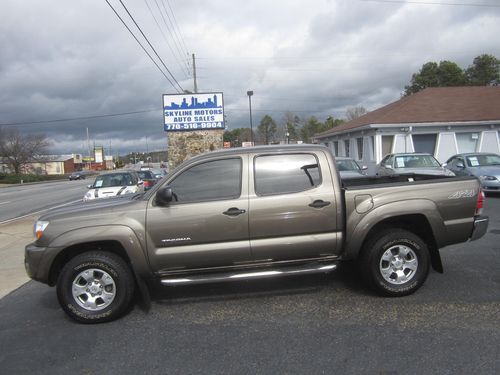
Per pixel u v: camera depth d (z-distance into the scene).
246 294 5.30
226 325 4.43
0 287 6.34
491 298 4.80
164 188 4.62
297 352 3.78
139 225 4.66
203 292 5.45
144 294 4.81
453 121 22.19
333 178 4.90
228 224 4.71
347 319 4.43
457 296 4.91
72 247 4.75
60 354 3.97
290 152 4.93
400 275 4.96
